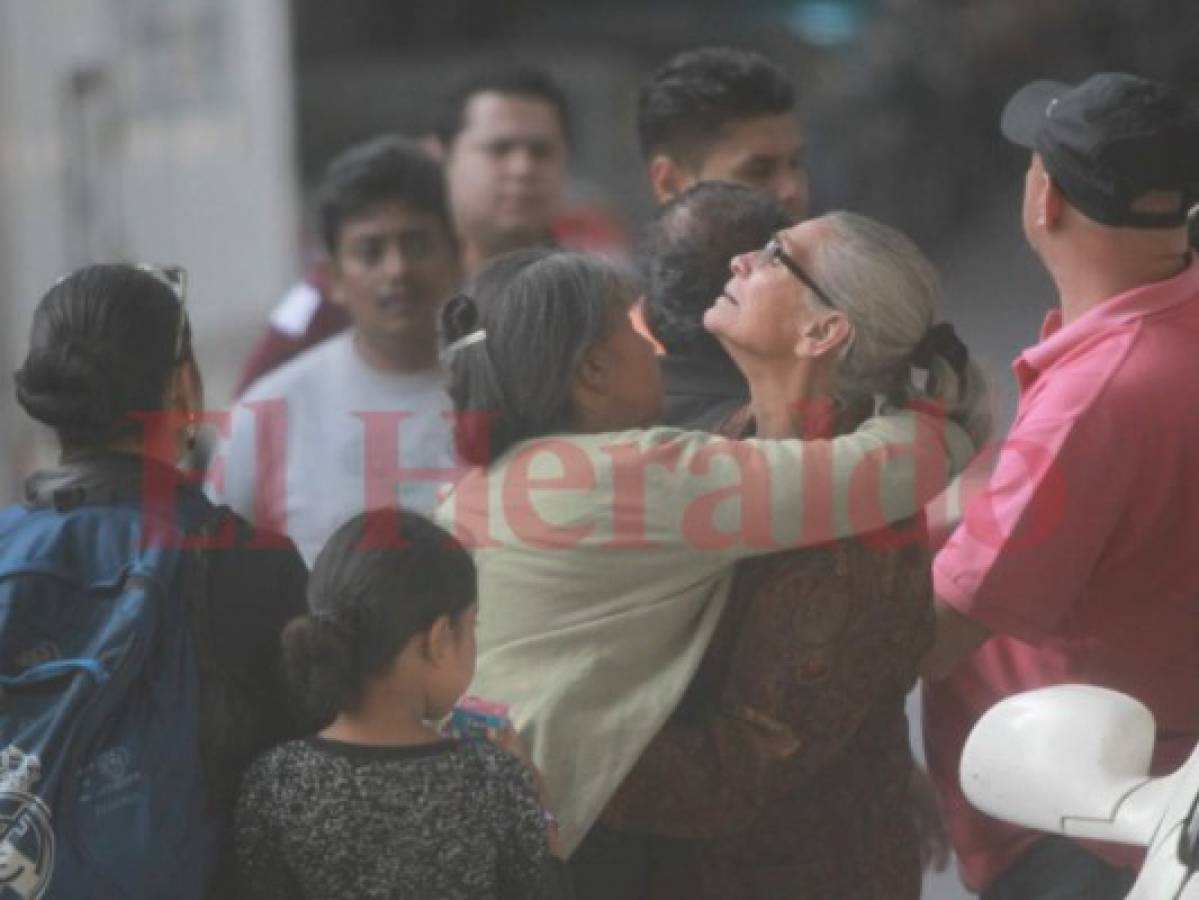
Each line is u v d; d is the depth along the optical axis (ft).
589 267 29.40
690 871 29.86
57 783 26.27
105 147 67.21
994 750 27.45
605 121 123.03
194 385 29.58
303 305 47.09
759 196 32.14
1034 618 30.17
